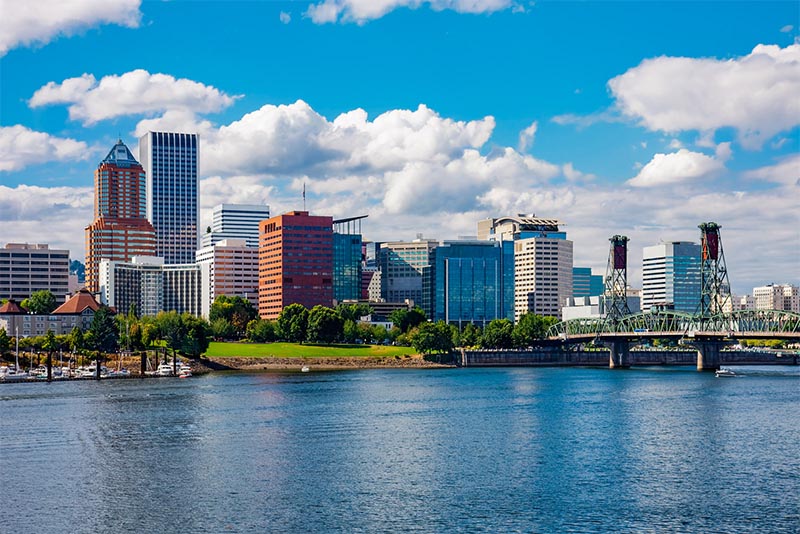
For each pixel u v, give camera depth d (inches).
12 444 7317.9
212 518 5152.6
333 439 7598.4
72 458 6747.1
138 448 7150.6
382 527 4972.9
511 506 5374.0
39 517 5191.9
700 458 6756.9
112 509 5339.6
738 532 4894.2
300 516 5177.2
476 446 7263.8
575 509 5310.0
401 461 6643.7
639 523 5044.3
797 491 5718.5
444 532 4886.8
